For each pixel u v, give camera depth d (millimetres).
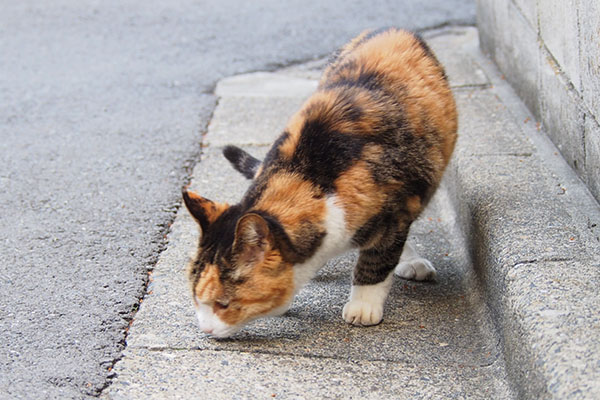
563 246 1121
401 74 1200
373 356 1121
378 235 1147
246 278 1091
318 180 1114
